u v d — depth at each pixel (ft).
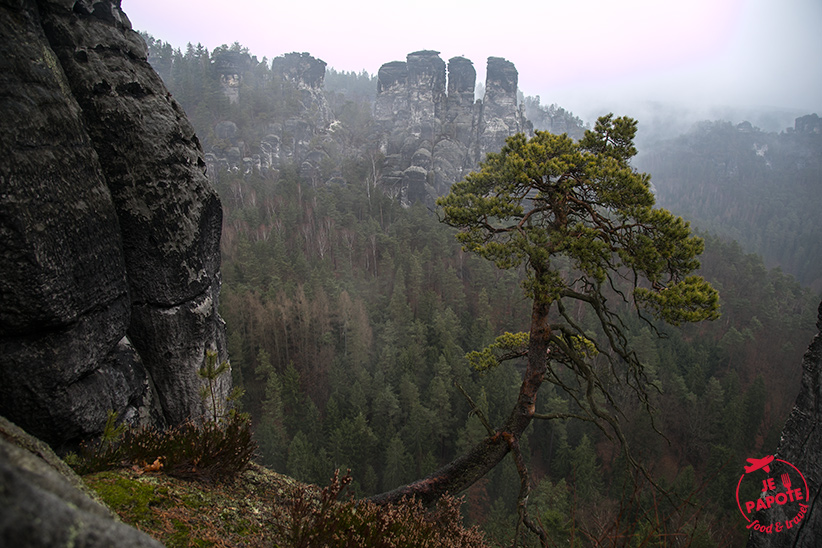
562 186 22.99
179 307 20.79
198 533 11.89
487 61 415.64
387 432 124.57
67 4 17.30
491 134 407.23
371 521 13.46
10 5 14.71
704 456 135.85
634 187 20.99
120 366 18.56
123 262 18.83
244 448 16.26
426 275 218.79
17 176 13.88
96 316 17.03
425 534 15.30
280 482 17.22
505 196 23.95
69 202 15.80
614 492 113.60
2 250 13.53
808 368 24.80
